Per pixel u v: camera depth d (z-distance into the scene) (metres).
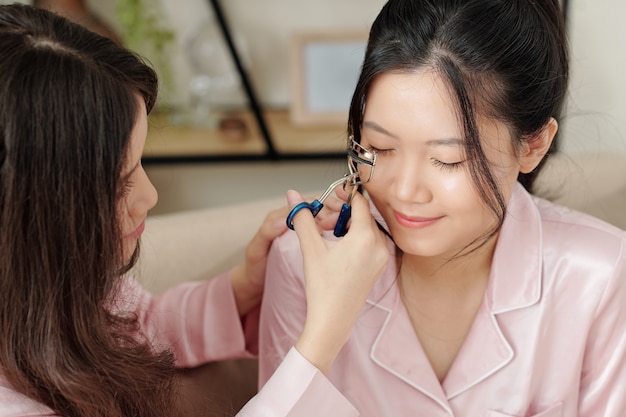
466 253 0.82
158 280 1.09
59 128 0.61
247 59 2.23
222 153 2.12
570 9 1.83
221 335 1.03
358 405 0.89
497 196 0.73
